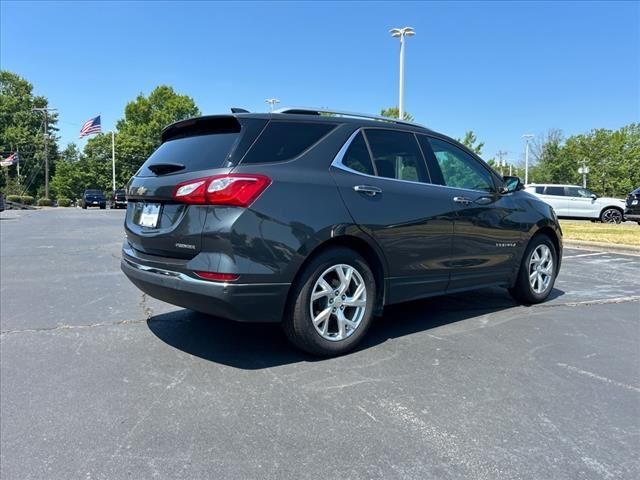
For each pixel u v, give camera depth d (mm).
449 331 4391
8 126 73812
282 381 3268
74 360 3670
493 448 2469
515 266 5078
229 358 3693
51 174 76000
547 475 2248
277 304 3340
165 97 69375
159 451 2449
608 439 2568
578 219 23891
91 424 2719
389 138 4152
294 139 3602
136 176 4070
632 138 53156
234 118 3496
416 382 3262
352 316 3801
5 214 27656
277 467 2309
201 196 3221
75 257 9016
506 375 3395
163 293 3484
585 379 3344
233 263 3152
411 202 4039
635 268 8164
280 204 3307
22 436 2598
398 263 3979
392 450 2447
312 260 3492
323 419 2756
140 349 3900
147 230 3635
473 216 4547
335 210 3543
